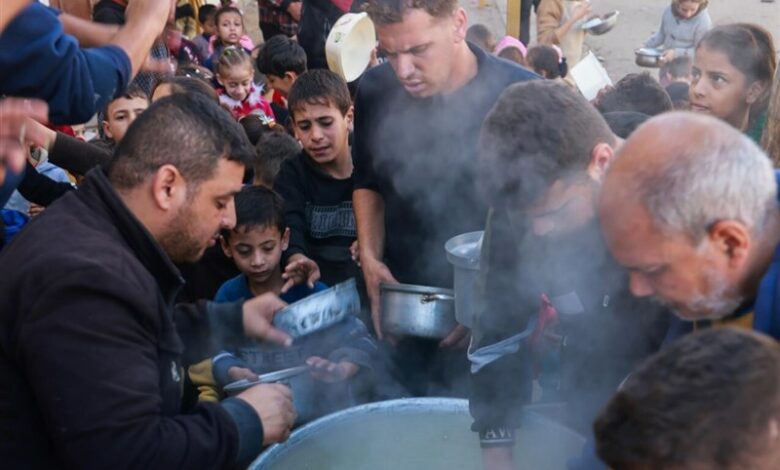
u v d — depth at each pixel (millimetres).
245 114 4426
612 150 1456
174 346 1515
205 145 1472
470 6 8906
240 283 2516
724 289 1163
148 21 1887
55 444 1369
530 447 1835
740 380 866
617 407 918
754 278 1173
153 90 3273
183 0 5625
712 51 2537
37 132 1655
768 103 2451
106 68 1719
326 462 1867
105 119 3139
